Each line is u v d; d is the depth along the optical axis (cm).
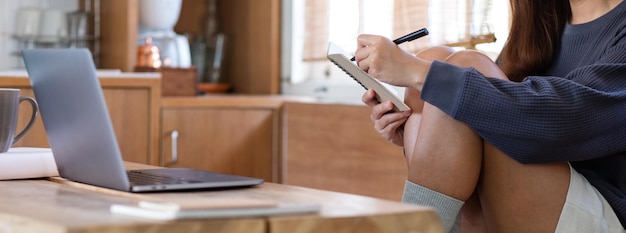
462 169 151
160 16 365
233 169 329
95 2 368
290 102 327
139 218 92
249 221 91
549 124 149
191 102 322
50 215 95
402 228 99
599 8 180
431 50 185
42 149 159
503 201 157
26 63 139
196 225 89
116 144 117
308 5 344
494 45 270
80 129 125
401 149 275
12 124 148
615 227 158
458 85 148
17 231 93
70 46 363
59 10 356
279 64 377
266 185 128
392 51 160
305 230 94
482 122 147
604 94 152
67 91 126
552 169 155
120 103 308
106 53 361
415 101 178
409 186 154
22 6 362
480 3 267
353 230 96
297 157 322
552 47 188
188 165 322
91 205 104
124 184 117
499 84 150
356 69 171
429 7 284
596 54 175
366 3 314
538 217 155
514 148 150
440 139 151
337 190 301
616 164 166
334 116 302
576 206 154
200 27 402
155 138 315
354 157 294
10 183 135
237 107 329
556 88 152
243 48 391
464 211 174
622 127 158
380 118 180
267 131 333
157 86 315
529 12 189
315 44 339
